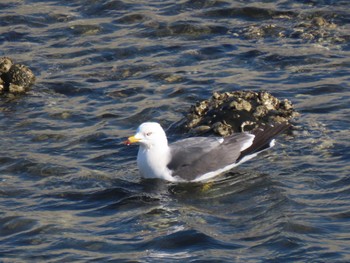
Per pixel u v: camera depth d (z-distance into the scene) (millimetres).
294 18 23750
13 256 14062
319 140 17594
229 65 21562
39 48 22922
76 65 22000
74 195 16000
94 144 18062
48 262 13844
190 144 16625
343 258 13523
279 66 21328
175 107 19500
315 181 16062
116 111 19500
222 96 19094
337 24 23281
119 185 16297
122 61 22109
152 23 23922
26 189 16250
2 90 20766
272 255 13719
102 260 13836
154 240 14328
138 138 16297
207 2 24875
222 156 16469
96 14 24641
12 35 23594
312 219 14711
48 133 18578
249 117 18328
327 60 21469
